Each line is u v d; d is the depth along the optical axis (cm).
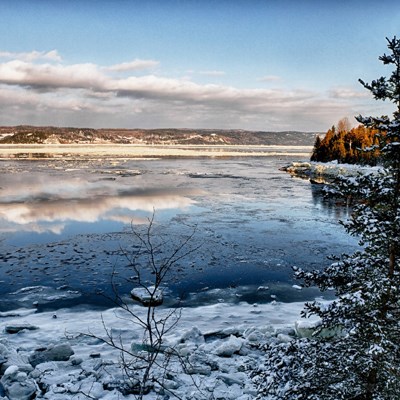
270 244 2092
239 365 798
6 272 1633
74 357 798
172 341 920
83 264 1739
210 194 3978
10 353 786
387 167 425
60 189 4231
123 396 661
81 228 2406
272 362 467
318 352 448
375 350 379
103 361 779
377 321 400
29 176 5606
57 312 1238
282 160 10731
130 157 11194
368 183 418
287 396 434
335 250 2000
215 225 2523
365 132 6656
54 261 1780
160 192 4081
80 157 10775
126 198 3641
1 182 4825
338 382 435
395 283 400
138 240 2123
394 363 399
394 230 400
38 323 1112
